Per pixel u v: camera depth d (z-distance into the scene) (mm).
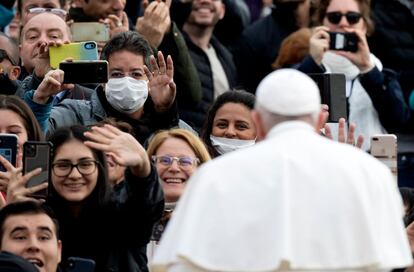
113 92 25625
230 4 34219
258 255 17094
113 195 22203
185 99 30453
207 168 17484
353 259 17172
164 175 23969
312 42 30297
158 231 23703
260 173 17359
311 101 17781
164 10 29344
